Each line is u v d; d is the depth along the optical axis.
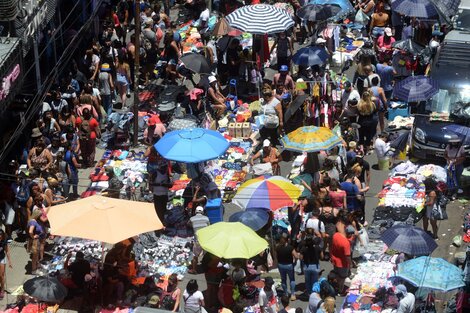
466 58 37.97
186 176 34.81
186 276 30.02
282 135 36.69
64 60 41.03
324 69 39.69
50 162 32.84
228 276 28.44
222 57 40.72
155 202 32.03
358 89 38.00
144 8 45.31
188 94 37.88
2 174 31.62
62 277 29.27
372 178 35.00
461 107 35.94
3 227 32.38
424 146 35.19
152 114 36.94
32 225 29.89
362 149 35.34
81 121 35.72
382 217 32.41
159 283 29.58
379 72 38.69
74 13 42.59
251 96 39.97
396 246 27.98
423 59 40.00
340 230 28.52
